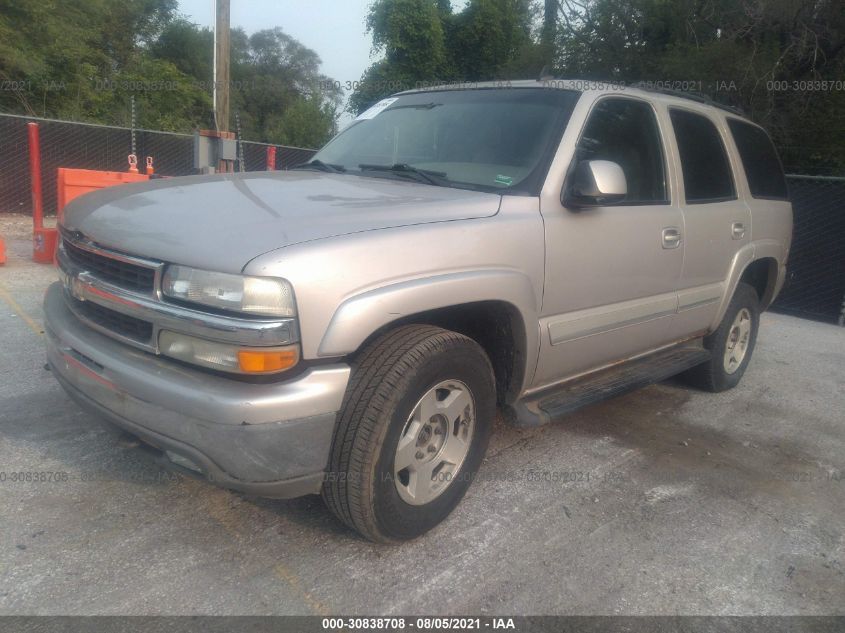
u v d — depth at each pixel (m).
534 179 3.32
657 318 4.06
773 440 4.42
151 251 2.53
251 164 14.58
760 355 6.53
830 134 12.85
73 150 13.14
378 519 2.71
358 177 3.61
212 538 2.92
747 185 4.97
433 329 2.82
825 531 3.33
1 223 11.42
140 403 2.51
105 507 3.09
